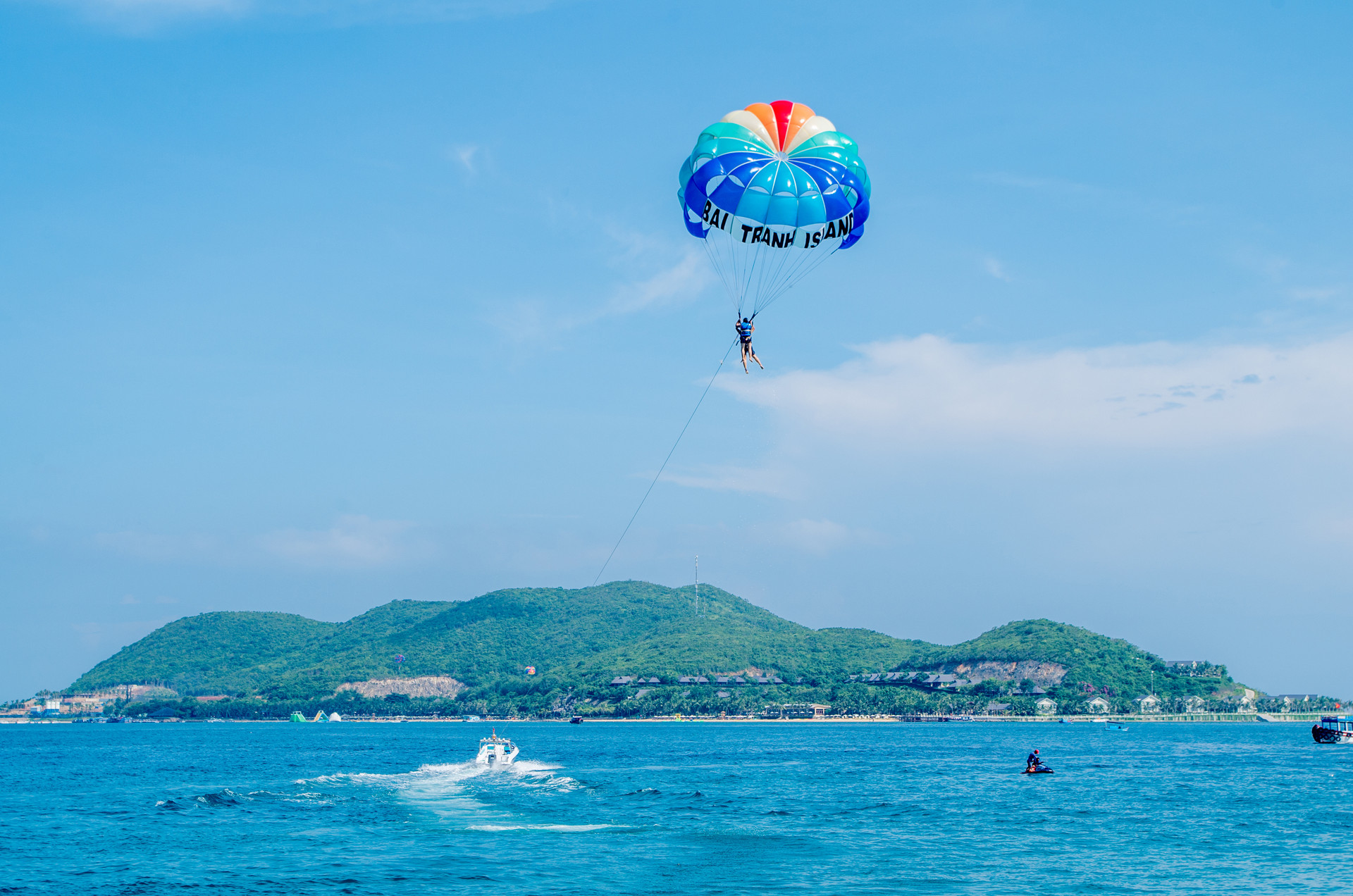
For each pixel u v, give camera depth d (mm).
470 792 76188
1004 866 45938
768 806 69500
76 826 58594
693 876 42719
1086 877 43500
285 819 60500
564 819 60375
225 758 147750
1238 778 99750
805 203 47750
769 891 40000
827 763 126312
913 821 61531
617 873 43000
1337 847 51844
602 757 142875
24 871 44469
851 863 46125
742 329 46156
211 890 40281
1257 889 41438
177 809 65938
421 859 46125
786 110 49875
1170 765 122312
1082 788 87688
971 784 91375
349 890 39906
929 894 39844
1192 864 46938
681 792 79875
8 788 88375
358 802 69438
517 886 40469
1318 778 99750
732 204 48281
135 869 44656
